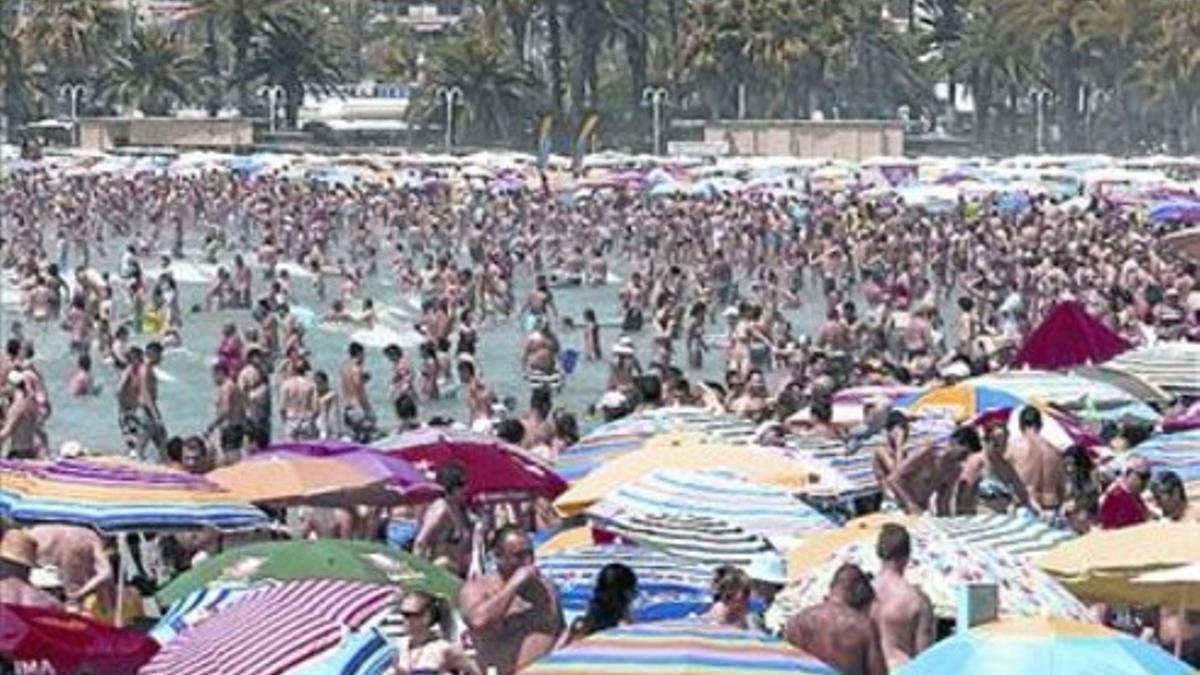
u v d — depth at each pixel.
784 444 40.78
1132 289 90.88
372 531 38.91
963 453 37.75
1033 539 30.47
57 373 86.69
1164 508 33.03
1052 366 53.94
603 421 53.59
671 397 49.56
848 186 178.75
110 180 180.62
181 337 99.38
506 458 38.28
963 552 27.91
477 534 35.00
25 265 115.50
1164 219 134.88
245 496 35.22
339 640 24.92
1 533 28.52
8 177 187.88
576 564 30.62
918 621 26.17
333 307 102.50
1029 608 26.95
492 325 105.31
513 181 182.00
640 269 135.88
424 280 117.50
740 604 25.56
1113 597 28.19
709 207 154.12
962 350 66.06
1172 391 48.09
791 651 21.22
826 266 121.31
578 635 26.16
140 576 37.03
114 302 110.69
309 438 62.12
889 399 47.94
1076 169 186.75
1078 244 120.56
